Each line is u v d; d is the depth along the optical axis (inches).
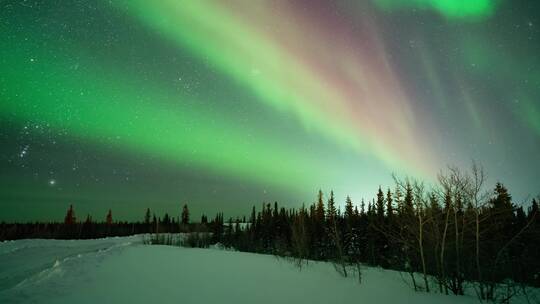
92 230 3380.9
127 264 729.0
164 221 3917.3
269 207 2551.7
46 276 553.9
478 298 522.3
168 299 425.1
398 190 646.5
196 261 813.2
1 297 405.4
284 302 440.8
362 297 490.9
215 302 421.4
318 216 1786.4
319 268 788.6
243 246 1705.2
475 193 563.8
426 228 626.2
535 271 581.6
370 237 1145.4
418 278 703.7
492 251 578.9
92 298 412.8
